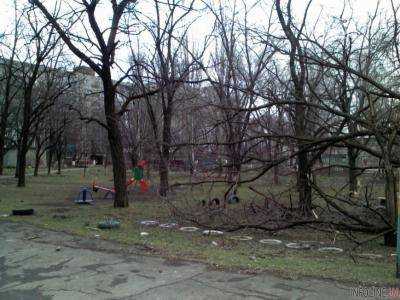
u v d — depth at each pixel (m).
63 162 66.31
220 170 12.34
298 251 8.69
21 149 26.55
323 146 11.02
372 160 14.82
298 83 12.59
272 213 11.59
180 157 17.39
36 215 13.09
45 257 7.55
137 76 18.64
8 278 6.40
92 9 14.63
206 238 9.85
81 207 15.84
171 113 18.91
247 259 7.25
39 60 26.47
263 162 11.69
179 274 6.32
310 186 12.23
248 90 11.53
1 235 9.53
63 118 38.16
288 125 13.22
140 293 5.59
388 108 11.59
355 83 11.29
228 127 12.86
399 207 6.09
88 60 15.06
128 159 32.66
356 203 12.22
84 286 5.95
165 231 10.69
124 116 29.98
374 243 10.27
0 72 35.56
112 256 7.49
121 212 14.27
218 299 5.29
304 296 5.30
